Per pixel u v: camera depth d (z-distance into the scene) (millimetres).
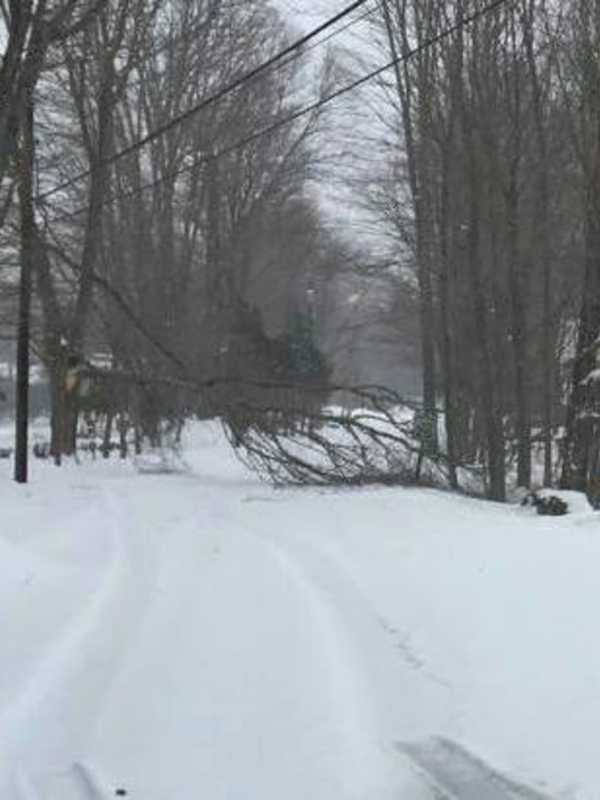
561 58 34781
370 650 8797
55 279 34875
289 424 22578
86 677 8227
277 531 15625
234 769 6480
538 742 6641
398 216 48125
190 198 48750
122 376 26797
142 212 41500
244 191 56719
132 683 8109
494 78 30078
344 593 10898
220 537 15125
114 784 6246
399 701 7555
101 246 36812
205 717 7387
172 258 44438
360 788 6125
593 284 26391
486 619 9242
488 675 7922
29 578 11625
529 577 10398
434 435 23859
